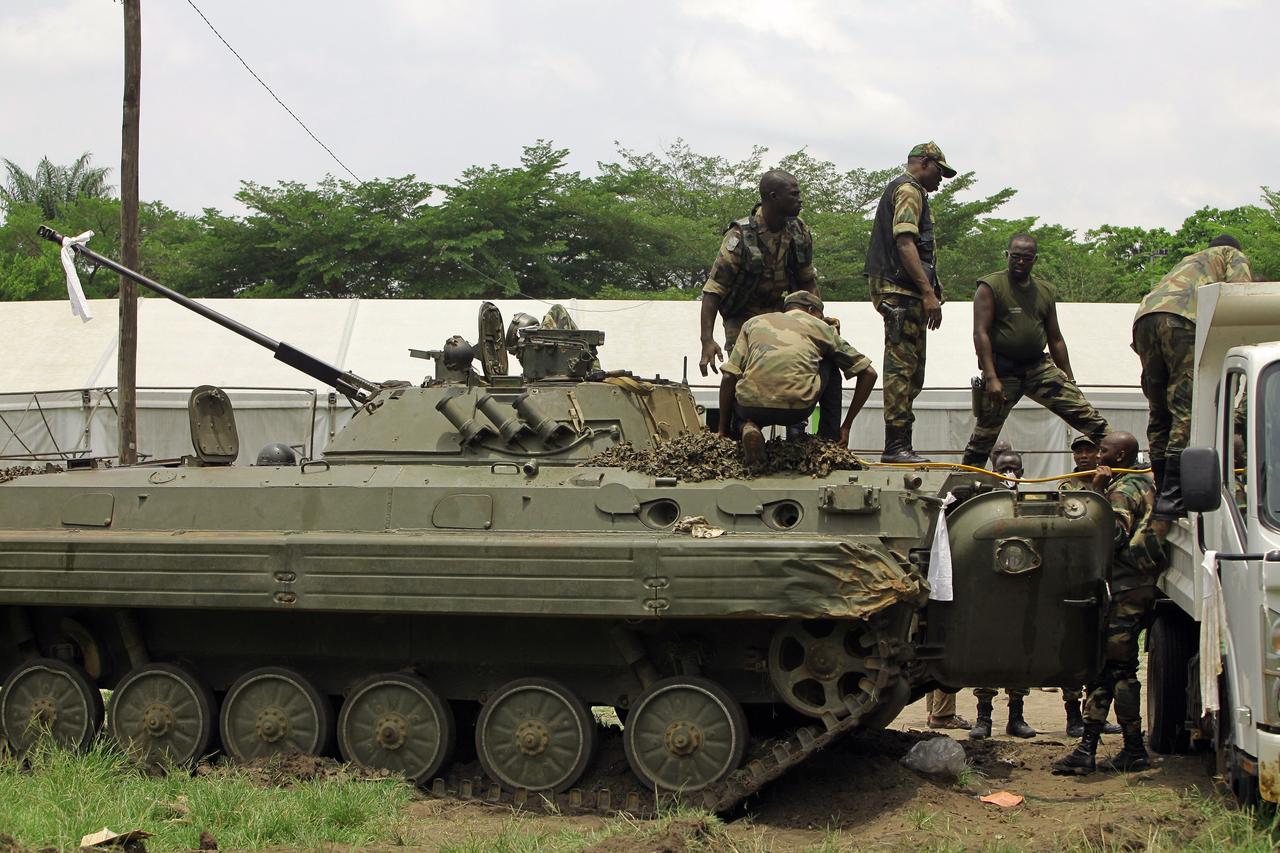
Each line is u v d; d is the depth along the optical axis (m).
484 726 9.68
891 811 8.83
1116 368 23.03
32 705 10.73
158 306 25.52
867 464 9.95
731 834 8.38
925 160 11.54
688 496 9.44
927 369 23.17
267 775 9.69
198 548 9.82
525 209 37.00
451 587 9.32
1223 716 8.18
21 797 8.85
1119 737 11.81
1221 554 7.63
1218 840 7.46
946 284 36.84
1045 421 22.33
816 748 8.86
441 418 10.68
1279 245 31.64
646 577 8.99
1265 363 8.09
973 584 9.13
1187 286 10.29
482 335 11.59
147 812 8.55
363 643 10.19
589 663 9.74
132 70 19.25
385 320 24.80
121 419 19.36
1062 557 9.11
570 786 9.53
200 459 11.38
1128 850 7.54
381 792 9.25
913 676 9.24
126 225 19.42
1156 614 10.58
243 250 36.66
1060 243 39.75
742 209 40.53
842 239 36.72
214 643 10.52
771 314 10.10
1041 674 9.32
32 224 44.41
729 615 8.85
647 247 38.06
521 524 9.62
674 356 23.47
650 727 9.34
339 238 36.25
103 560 10.02
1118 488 9.78
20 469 11.76
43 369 23.45
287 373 23.12
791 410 9.51
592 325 24.78
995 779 9.94
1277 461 7.84
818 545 8.77
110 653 10.95
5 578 10.20
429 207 36.66
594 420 10.52
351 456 10.74
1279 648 7.30
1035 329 11.74
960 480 9.69
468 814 9.23
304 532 9.94
